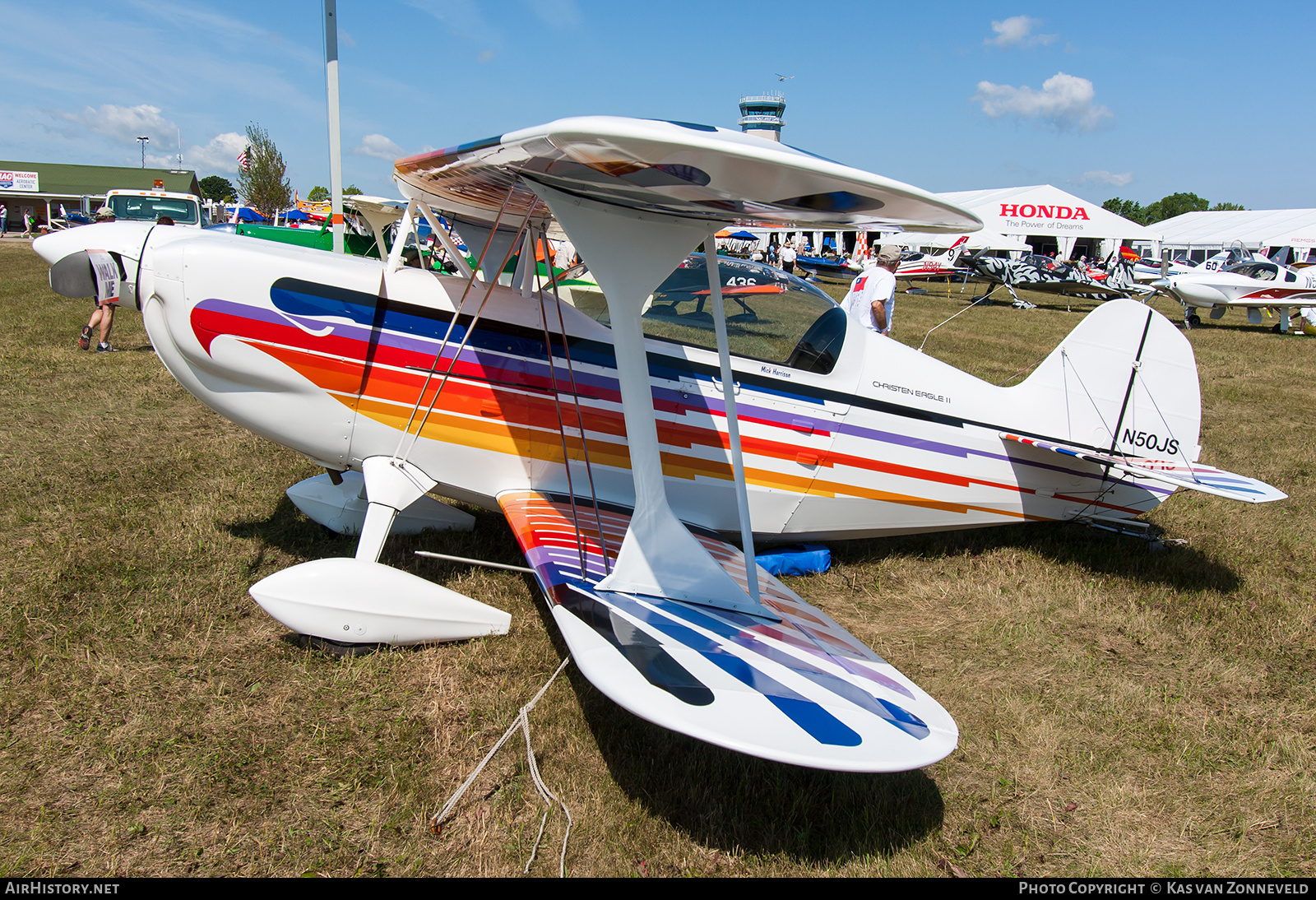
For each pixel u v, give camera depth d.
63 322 9.52
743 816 2.40
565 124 1.96
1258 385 10.30
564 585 2.83
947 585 4.15
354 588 3.02
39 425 5.50
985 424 4.30
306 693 2.78
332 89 3.68
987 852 2.38
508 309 3.57
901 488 4.22
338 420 3.52
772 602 3.16
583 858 2.20
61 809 2.19
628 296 2.75
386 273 3.50
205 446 5.27
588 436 3.75
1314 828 2.53
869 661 2.71
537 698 2.79
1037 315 19.58
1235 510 5.42
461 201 3.63
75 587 3.29
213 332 3.32
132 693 2.69
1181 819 2.55
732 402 2.94
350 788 2.36
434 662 3.02
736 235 29.03
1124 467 4.07
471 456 3.66
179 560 3.61
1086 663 3.44
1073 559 4.49
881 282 6.22
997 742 2.88
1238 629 3.77
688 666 2.37
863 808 2.47
